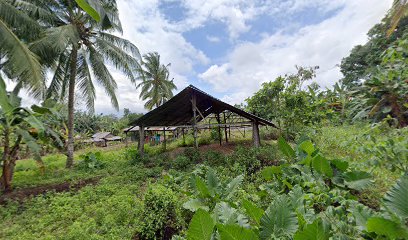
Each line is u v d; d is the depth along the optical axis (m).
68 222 4.79
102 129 37.75
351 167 4.43
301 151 5.59
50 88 11.67
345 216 3.00
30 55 7.16
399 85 5.52
